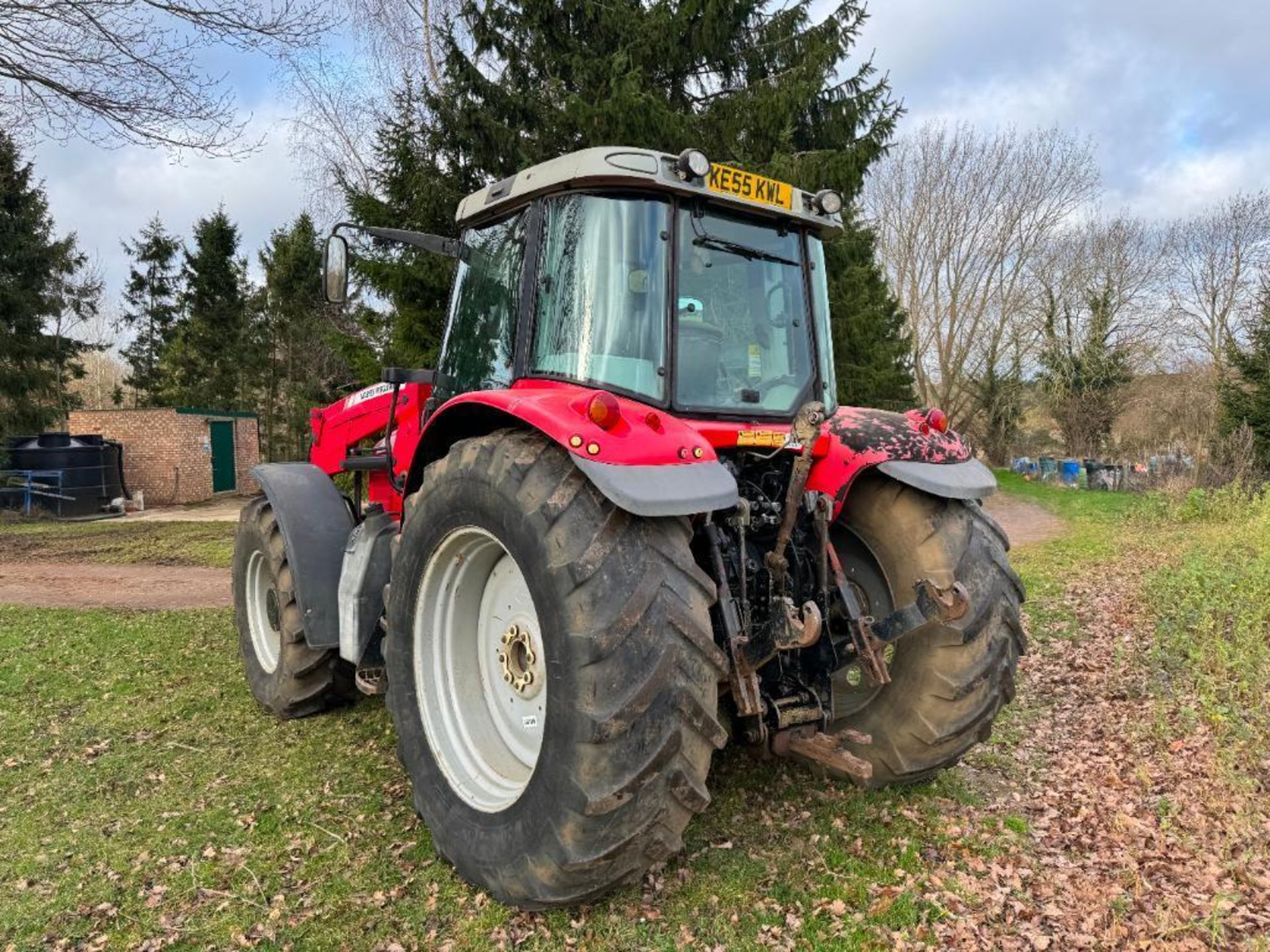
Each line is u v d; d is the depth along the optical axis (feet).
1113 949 8.48
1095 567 31.99
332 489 14.89
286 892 9.54
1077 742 14.01
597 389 9.74
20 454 59.98
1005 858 10.19
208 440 75.61
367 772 12.76
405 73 48.11
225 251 98.89
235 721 15.12
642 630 7.77
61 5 26.03
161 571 34.96
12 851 10.55
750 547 10.25
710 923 8.84
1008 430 104.99
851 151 39.96
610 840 7.85
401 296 39.32
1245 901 9.29
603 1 40.01
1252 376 67.87
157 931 8.89
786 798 11.53
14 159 62.59
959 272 105.29
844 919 8.93
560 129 38.55
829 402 11.55
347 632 12.80
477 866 9.04
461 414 10.52
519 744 10.01
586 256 10.12
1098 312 93.50
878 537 11.06
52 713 15.69
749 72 42.60
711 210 10.61
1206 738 13.80
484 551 10.12
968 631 10.39
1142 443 88.84
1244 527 38.70
